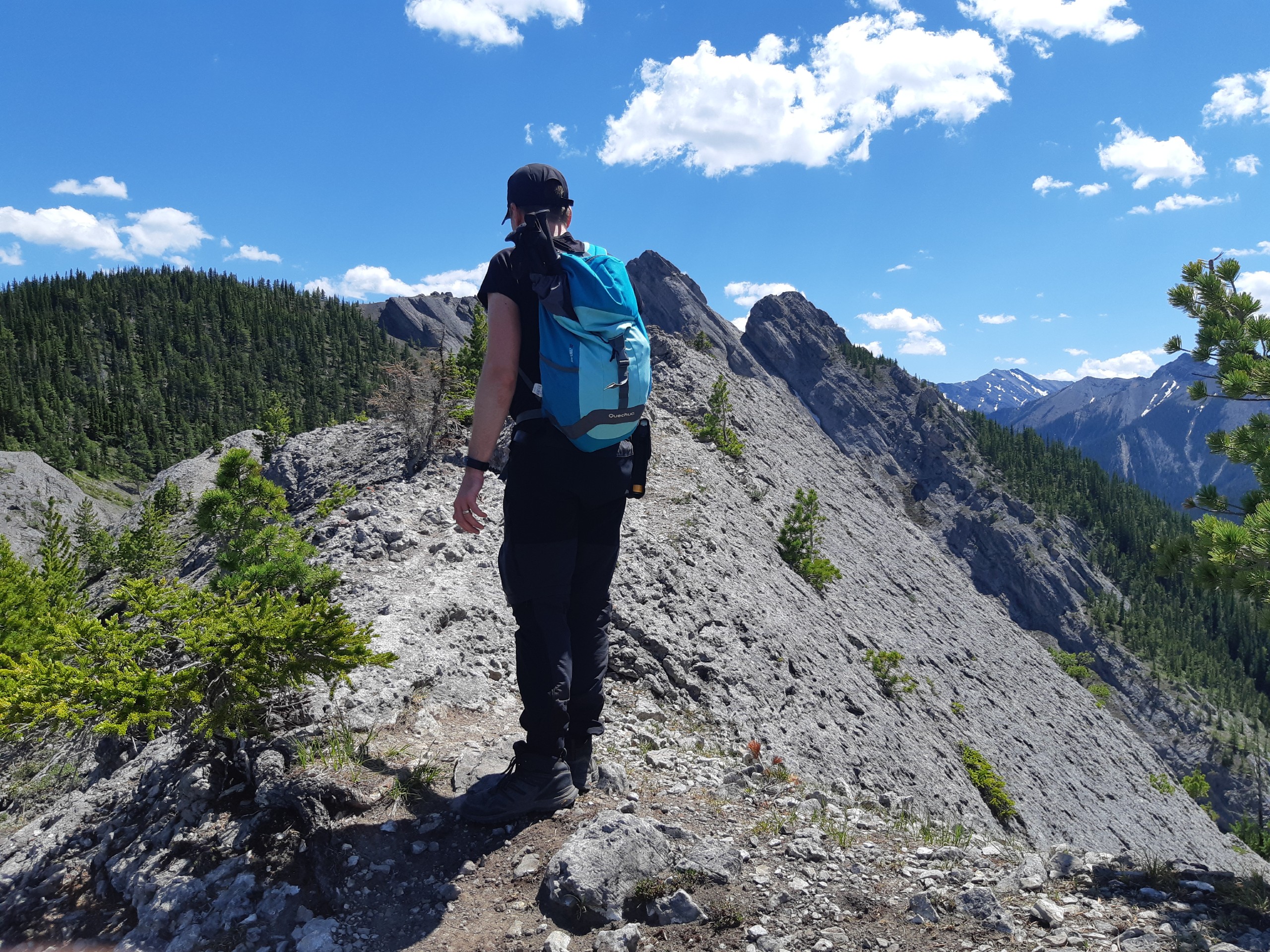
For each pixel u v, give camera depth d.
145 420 196.38
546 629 3.50
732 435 55.03
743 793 4.64
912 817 5.51
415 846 3.45
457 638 7.62
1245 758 149.50
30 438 166.88
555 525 3.39
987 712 45.66
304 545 11.89
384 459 31.75
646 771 4.92
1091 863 3.43
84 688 3.40
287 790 3.65
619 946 2.78
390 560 12.43
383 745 4.53
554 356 3.12
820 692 16.77
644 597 13.11
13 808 8.23
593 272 3.12
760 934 2.82
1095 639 179.62
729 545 24.20
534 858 3.33
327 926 2.99
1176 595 192.75
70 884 3.61
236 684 3.65
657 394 62.78
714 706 9.99
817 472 93.31
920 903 2.99
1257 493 7.29
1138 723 161.38
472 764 4.25
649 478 31.11
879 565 70.06
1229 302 8.88
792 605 25.48
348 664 3.95
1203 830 58.34
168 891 3.26
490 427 3.16
